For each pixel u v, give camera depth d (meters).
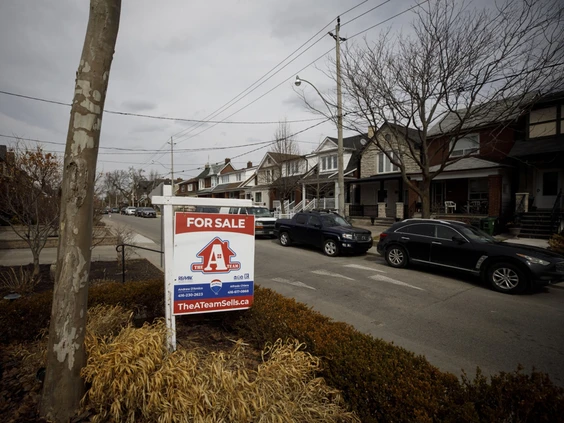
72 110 2.42
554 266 6.80
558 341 4.67
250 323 3.74
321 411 2.34
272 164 32.59
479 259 7.69
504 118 10.95
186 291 3.43
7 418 2.37
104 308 3.90
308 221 13.05
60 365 2.39
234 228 3.69
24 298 4.03
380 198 22.80
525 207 15.68
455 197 20.75
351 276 8.55
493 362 4.04
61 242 2.41
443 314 5.77
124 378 2.31
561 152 14.33
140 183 72.56
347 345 2.86
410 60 10.30
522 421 1.99
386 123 11.34
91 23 2.46
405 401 2.14
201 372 2.53
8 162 7.62
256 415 2.21
